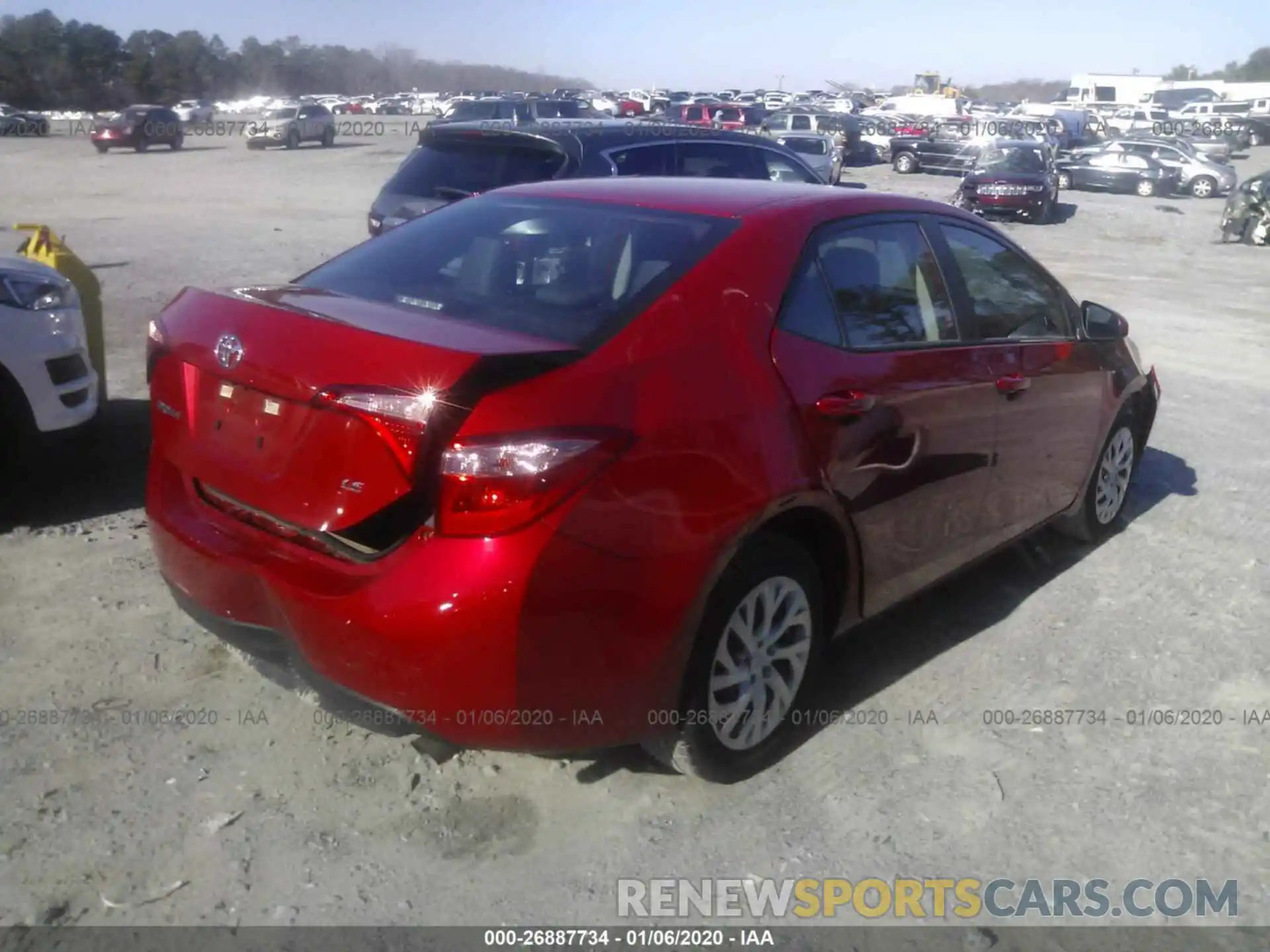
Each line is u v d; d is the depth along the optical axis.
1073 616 5.09
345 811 3.53
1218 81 76.19
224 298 3.70
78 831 3.38
